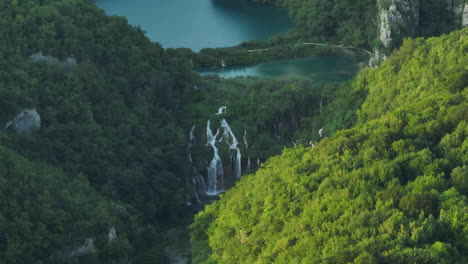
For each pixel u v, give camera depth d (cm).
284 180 18575
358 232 14862
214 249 18588
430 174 16738
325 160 18488
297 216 16875
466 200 15688
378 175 16962
